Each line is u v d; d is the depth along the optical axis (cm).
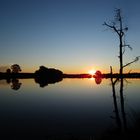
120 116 2380
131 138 1557
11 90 6322
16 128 2128
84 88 6900
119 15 2094
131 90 5606
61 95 5084
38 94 5319
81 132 1934
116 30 2081
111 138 1633
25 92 5781
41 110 3142
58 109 3212
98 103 3725
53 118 2572
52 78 15125
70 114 2803
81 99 4319
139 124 1806
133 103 3241
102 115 2667
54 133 1933
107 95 4859
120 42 2072
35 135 1884
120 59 2083
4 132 1986
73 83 9819
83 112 2916
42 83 9788
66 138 1778
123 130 1781
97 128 2047
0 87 7319
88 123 2269
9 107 3447
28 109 3244
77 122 2338
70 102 3941
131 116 2308
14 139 1788
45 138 1795
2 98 4603
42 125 2236
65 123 2305
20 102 4012
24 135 1892
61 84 9081
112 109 3050
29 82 10581
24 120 2489
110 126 2019
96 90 6122
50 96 4912
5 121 2444
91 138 1739
